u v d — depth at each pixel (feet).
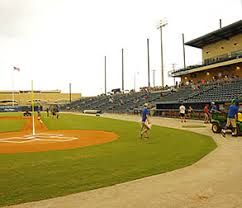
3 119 147.33
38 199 20.88
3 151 44.62
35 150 45.27
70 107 307.37
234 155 36.86
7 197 21.40
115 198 20.81
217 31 147.02
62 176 27.37
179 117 128.88
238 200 19.99
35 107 301.02
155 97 183.11
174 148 43.70
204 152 39.32
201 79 168.96
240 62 134.10
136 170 29.27
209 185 23.70
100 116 168.66
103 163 33.04
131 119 132.77
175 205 19.17
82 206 19.34
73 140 57.82
